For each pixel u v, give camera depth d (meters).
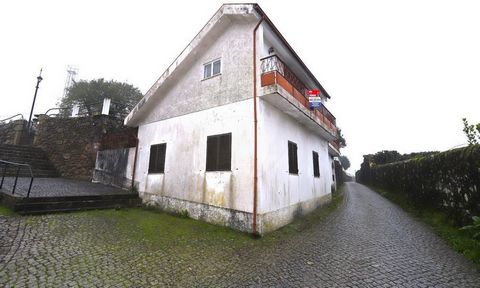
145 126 10.89
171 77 9.72
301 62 10.00
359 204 12.54
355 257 4.90
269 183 7.06
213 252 5.10
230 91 7.89
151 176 9.88
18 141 14.76
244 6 7.58
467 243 5.25
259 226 6.35
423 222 8.15
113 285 3.50
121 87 24.84
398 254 5.06
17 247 4.46
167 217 8.04
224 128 7.77
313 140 11.83
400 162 14.12
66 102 24.45
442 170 8.18
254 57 7.46
